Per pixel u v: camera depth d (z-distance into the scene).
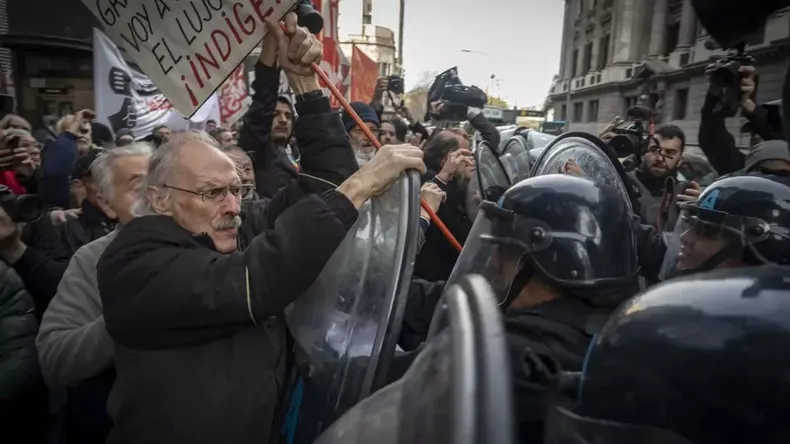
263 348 1.48
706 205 1.43
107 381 2.07
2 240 2.11
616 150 4.15
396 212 1.43
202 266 1.35
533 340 1.14
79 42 7.04
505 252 1.27
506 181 3.46
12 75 6.88
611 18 37.66
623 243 1.24
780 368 0.60
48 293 2.21
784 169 2.08
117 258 1.40
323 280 1.53
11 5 7.50
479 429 0.49
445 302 0.71
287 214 1.38
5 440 2.06
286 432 1.50
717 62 2.47
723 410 0.62
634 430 0.67
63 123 3.85
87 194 2.67
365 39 38.72
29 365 2.02
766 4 1.02
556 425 0.76
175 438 1.37
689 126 21.69
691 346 0.65
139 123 4.98
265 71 2.57
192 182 1.48
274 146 2.85
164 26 1.91
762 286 0.68
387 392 0.84
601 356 0.74
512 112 22.88
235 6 1.85
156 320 1.33
